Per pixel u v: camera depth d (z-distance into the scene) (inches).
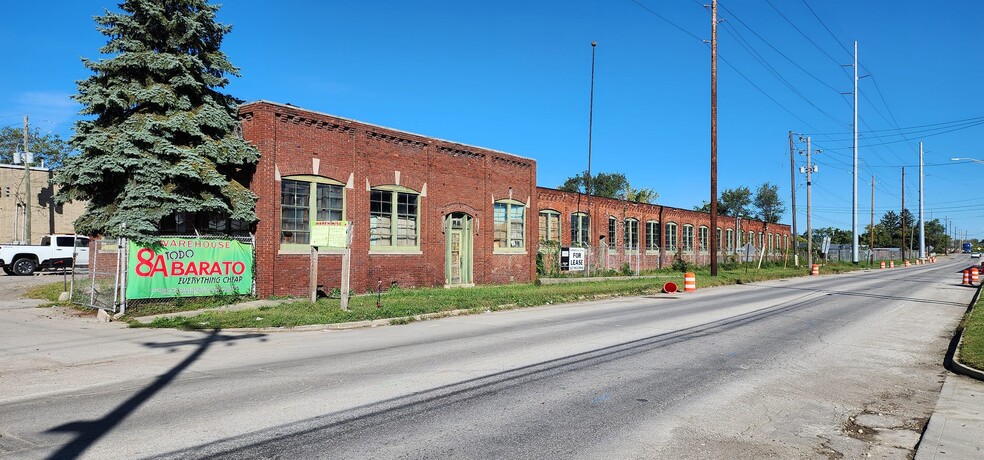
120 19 706.2
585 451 222.1
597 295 928.9
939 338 535.5
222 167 741.9
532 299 802.2
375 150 877.8
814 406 297.0
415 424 251.3
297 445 222.8
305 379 336.5
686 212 2017.7
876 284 1346.0
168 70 706.2
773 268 2095.2
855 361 420.5
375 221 879.7
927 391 336.8
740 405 292.8
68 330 527.8
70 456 209.3
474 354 418.9
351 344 466.3
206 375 348.2
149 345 455.2
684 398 302.8
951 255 6993.1
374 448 220.7
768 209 3336.6
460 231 1034.1
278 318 571.8
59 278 1100.5
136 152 661.3
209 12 735.7
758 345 473.4
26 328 537.6
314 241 677.9
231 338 494.6
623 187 2967.5
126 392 305.7
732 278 1368.1
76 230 719.7
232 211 713.0
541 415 267.4
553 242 1369.3
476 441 230.5
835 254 3282.5
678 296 976.3
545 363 386.9
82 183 672.4
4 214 1594.5
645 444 231.6
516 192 1142.3
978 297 879.7
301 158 781.9
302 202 788.0
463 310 687.7
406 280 917.8
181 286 661.9
